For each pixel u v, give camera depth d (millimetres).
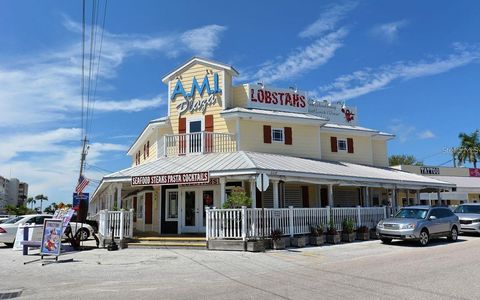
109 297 8469
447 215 20344
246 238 16781
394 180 25141
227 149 23125
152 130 26156
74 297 8555
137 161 33281
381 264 12367
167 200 22766
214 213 17484
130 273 11805
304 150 25812
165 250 17562
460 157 63812
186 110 24672
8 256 16531
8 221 21953
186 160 21641
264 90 25953
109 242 18891
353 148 29891
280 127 25109
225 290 8906
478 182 41469
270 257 14797
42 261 14570
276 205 18703
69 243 21578
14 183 162875
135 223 27297
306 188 25953
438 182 29688
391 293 8195
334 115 30281
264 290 8781
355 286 8977
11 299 8562
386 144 33094
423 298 7715
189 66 25062
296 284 9414
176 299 8102
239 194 17609
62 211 16312
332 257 14586
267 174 18188
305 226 19078
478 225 22844
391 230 18516
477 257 13648
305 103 27531
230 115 23391
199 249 17516
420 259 13398
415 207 19906
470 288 8570
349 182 22234
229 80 25172
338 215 20781
